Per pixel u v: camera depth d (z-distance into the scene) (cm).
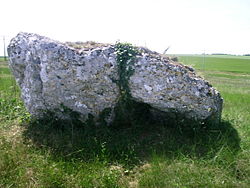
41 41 524
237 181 412
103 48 529
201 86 537
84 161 454
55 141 509
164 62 525
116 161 457
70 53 514
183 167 430
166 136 546
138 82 517
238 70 3525
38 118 579
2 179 394
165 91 517
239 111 797
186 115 550
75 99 540
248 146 515
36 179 400
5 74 1480
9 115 630
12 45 571
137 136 550
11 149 462
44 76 521
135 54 525
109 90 528
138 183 405
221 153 473
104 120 561
